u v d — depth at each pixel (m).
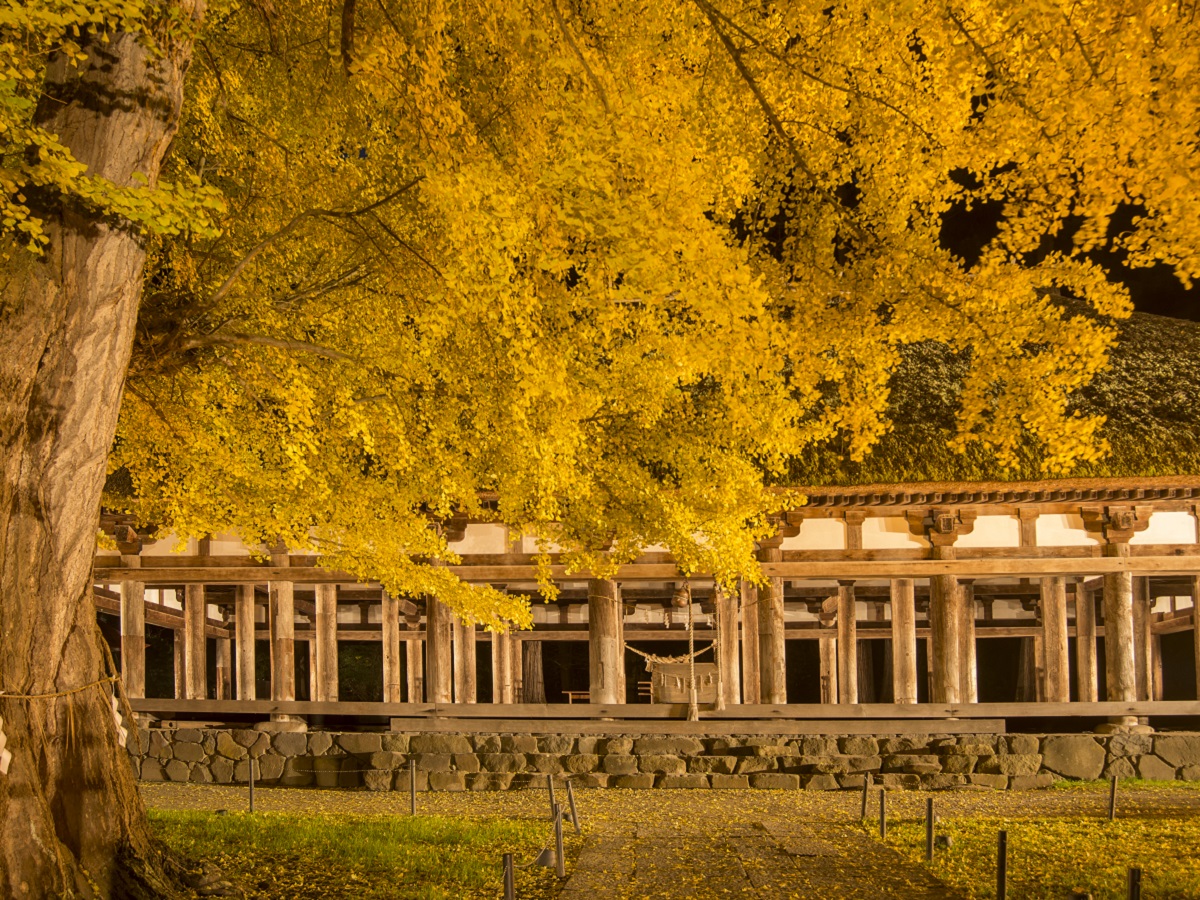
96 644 7.08
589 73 6.54
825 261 7.64
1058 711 18.16
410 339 9.01
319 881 8.21
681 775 17.50
